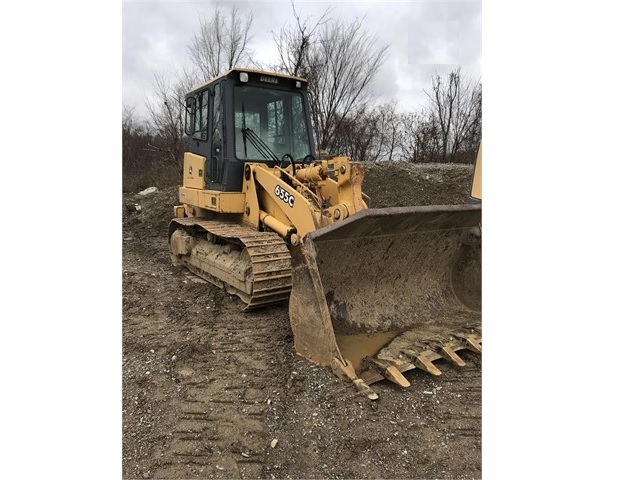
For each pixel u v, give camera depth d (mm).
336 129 15836
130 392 3719
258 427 3256
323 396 3562
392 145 19000
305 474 2834
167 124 17453
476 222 4672
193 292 6152
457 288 4926
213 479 2785
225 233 5555
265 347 4461
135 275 6973
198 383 3852
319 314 3910
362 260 4258
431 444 3090
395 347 4062
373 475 2826
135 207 13820
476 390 3707
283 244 5281
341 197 4586
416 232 4371
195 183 6887
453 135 18062
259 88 6027
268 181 5539
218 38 16172
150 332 4902
